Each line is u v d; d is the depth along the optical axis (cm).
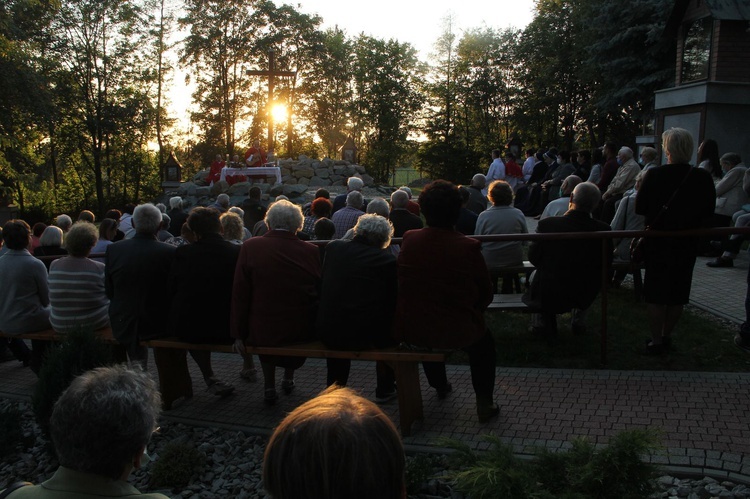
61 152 3784
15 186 2586
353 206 752
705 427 388
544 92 4069
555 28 3869
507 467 268
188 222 484
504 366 521
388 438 124
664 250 483
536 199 1559
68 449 180
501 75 4741
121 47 3591
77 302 528
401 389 412
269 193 2256
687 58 1611
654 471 269
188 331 472
